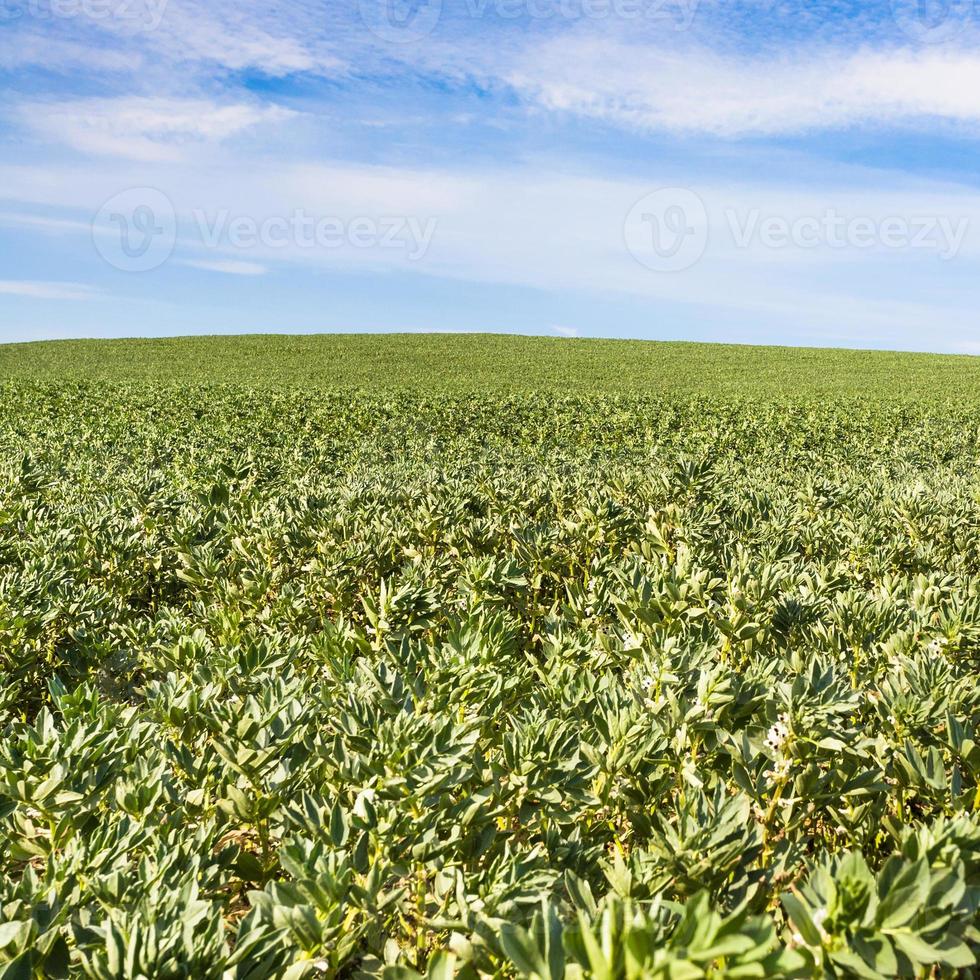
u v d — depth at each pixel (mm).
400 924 2186
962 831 1747
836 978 1385
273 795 2254
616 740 2406
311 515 6168
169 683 3021
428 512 6215
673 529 6145
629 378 51281
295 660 3678
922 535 6383
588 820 2445
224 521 6141
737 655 3717
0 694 3213
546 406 25922
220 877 2129
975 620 3531
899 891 1352
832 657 3312
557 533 5840
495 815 2244
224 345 66188
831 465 15250
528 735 2393
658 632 3580
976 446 19047
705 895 1142
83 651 3896
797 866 2154
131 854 2234
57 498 8039
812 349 71312
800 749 2385
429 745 2184
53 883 1907
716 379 51312
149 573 5719
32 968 1601
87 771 2289
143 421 20031
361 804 1978
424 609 3850
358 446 16297
